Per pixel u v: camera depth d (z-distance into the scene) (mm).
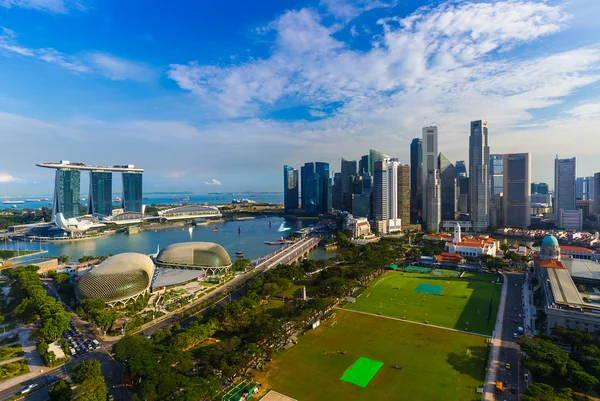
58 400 148375
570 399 140875
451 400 156750
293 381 173125
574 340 191125
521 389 164500
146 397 143750
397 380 173625
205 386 149750
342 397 159625
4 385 170875
